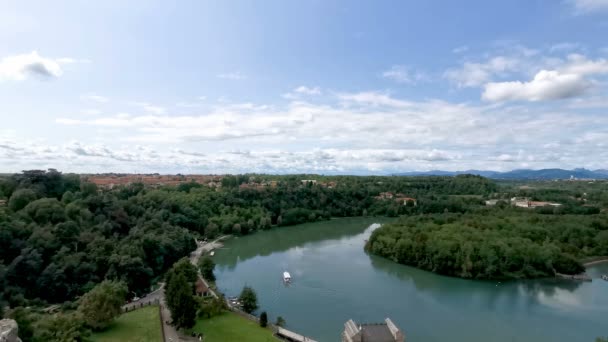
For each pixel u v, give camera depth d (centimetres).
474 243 16450
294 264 17275
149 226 17375
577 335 10331
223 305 10925
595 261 18312
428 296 13375
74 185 18875
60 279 11056
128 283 12006
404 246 17700
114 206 17312
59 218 13762
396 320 11131
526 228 18675
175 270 11812
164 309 10838
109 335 8831
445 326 10775
